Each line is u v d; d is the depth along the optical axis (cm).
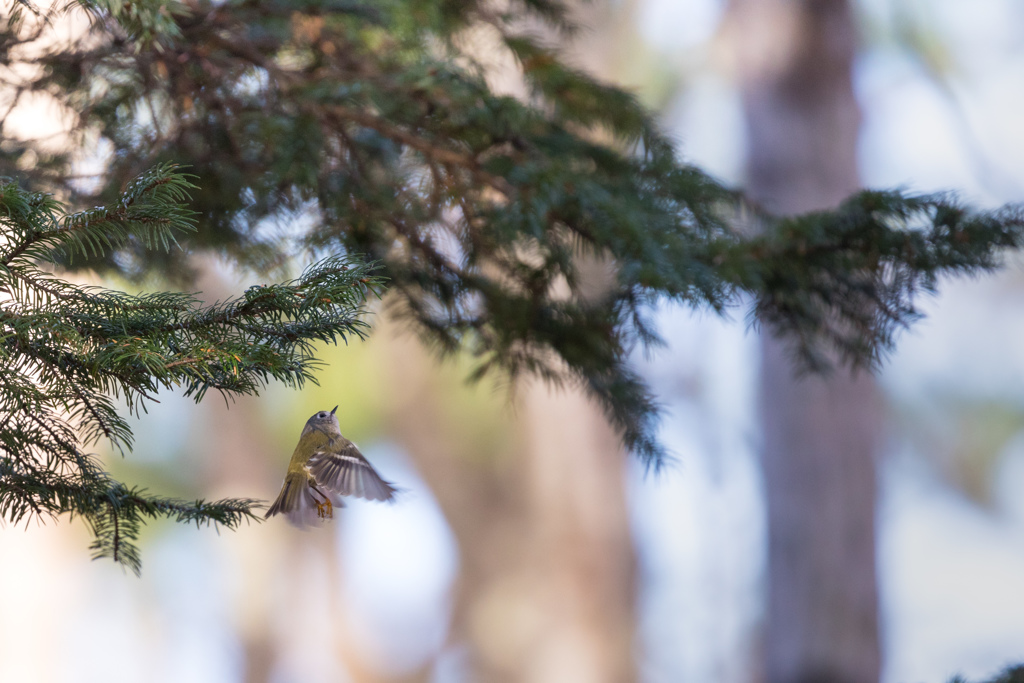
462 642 2055
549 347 568
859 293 561
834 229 557
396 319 568
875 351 561
